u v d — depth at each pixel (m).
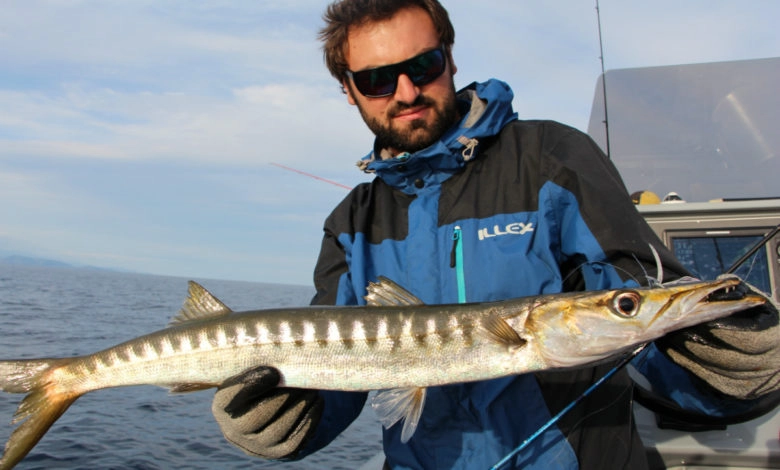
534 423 0.68
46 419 0.84
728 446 0.85
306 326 0.76
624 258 0.66
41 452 1.95
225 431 0.70
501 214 0.72
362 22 0.76
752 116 1.28
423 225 0.75
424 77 0.76
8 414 2.33
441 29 0.78
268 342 0.77
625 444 0.69
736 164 1.27
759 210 1.02
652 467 0.88
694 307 0.61
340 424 0.79
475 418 0.69
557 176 0.70
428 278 0.74
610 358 0.66
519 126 0.77
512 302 0.70
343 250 0.84
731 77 1.32
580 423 0.68
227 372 0.79
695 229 1.05
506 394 0.69
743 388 0.60
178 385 0.81
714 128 1.31
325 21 0.82
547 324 0.68
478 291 0.72
